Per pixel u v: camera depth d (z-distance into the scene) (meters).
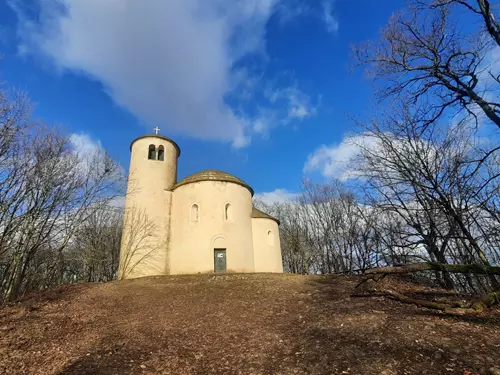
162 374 7.58
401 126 14.83
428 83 11.12
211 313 13.27
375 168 15.60
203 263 25.11
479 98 9.61
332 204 46.94
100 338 10.38
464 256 13.88
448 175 12.80
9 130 18.47
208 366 8.02
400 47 11.38
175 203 28.59
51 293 18.81
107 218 41.78
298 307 13.03
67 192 24.28
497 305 10.03
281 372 7.27
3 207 19.53
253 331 10.49
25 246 21.62
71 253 36.88
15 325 11.63
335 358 7.48
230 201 27.55
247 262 26.52
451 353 6.81
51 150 23.50
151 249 26.75
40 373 7.71
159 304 15.43
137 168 29.33
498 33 9.48
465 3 10.23
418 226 15.60
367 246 37.31
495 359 6.33
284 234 48.53
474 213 11.78
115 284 21.44
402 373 6.34
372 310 10.97
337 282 17.58
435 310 10.17
